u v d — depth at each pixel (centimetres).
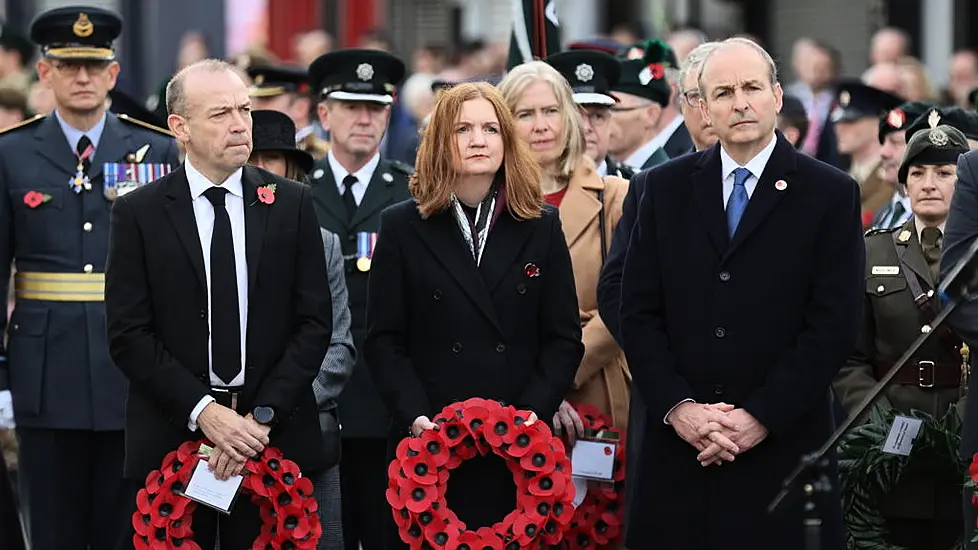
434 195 2395
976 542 2289
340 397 2727
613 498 2567
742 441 2238
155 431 2325
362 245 2811
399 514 2317
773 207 2269
